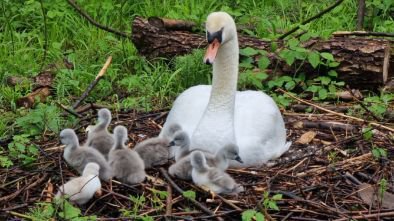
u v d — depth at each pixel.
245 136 12.66
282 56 15.51
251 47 16.25
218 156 12.10
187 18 17.41
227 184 11.62
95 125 13.66
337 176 12.37
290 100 15.38
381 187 11.95
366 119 14.53
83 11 17.19
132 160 12.01
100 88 15.74
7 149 13.60
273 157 12.95
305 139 13.66
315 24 18.00
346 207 11.79
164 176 12.06
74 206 11.53
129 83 15.66
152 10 18.36
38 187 12.06
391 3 18.16
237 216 11.38
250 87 15.85
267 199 11.38
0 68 16.33
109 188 11.87
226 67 12.40
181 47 16.45
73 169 12.50
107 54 16.92
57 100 15.39
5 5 18.17
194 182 11.84
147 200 11.71
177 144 12.38
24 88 15.90
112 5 18.22
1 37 17.53
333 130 14.06
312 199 11.85
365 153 13.08
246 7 18.73
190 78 15.81
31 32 17.59
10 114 14.79
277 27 17.69
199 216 11.31
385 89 15.69
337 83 15.51
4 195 12.02
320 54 15.52
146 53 16.67
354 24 18.30
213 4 18.70
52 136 13.80
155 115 14.56
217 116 12.41
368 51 15.66
